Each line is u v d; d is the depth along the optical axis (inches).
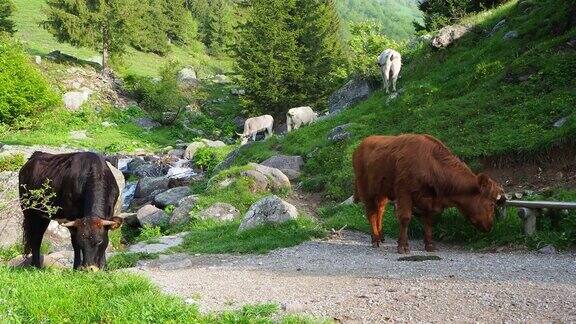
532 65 662.5
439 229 428.1
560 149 501.4
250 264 372.2
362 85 983.6
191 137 1437.0
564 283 248.5
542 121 554.6
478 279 263.4
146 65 2156.7
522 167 515.2
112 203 331.0
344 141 721.0
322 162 709.3
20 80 1246.9
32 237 358.0
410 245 414.3
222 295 264.4
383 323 209.0
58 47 1966.0
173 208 619.5
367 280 279.3
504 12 891.4
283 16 1476.4
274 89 1427.2
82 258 312.7
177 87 1662.2
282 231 467.2
